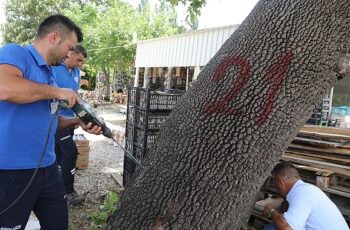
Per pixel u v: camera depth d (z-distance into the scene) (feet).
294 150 12.73
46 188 8.63
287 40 5.50
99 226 12.55
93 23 66.95
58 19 7.88
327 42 5.45
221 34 33.91
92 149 26.81
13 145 7.57
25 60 7.44
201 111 5.69
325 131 12.96
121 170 20.84
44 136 8.07
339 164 11.67
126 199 6.07
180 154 5.63
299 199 9.29
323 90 5.68
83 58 14.51
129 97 17.35
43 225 9.16
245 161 5.44
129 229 5.71
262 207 11.55
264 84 5.45
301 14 5.55
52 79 8.40
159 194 5.61
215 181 5.42
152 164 5.96
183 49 39.91
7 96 6.78
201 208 5.43
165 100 15.55
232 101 5.53
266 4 5.98
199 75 6.39
